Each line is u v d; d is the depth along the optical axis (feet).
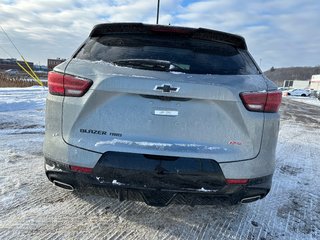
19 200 9.59
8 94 42.09
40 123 22.45
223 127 7.12
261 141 7.36
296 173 14.40
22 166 12.63
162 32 8.15
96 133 7.14
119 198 7.50
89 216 8.85
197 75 7.25
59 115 7.34
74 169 7.23
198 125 7.06
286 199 11.10
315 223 9.39
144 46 7.93
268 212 9.89
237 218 9.31
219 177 7.12
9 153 14.32
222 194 7.29
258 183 7.51
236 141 7.18
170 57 7.70
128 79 6.93
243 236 8.36
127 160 7.01
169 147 7.00
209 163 7.07
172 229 8.45
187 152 7.00
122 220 8.74
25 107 30.19
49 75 7.66
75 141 7.18
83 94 7.16
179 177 7.03
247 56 8.48
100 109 7.10
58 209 9.15
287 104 72.13
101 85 7.00
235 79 7.39
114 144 7.04
